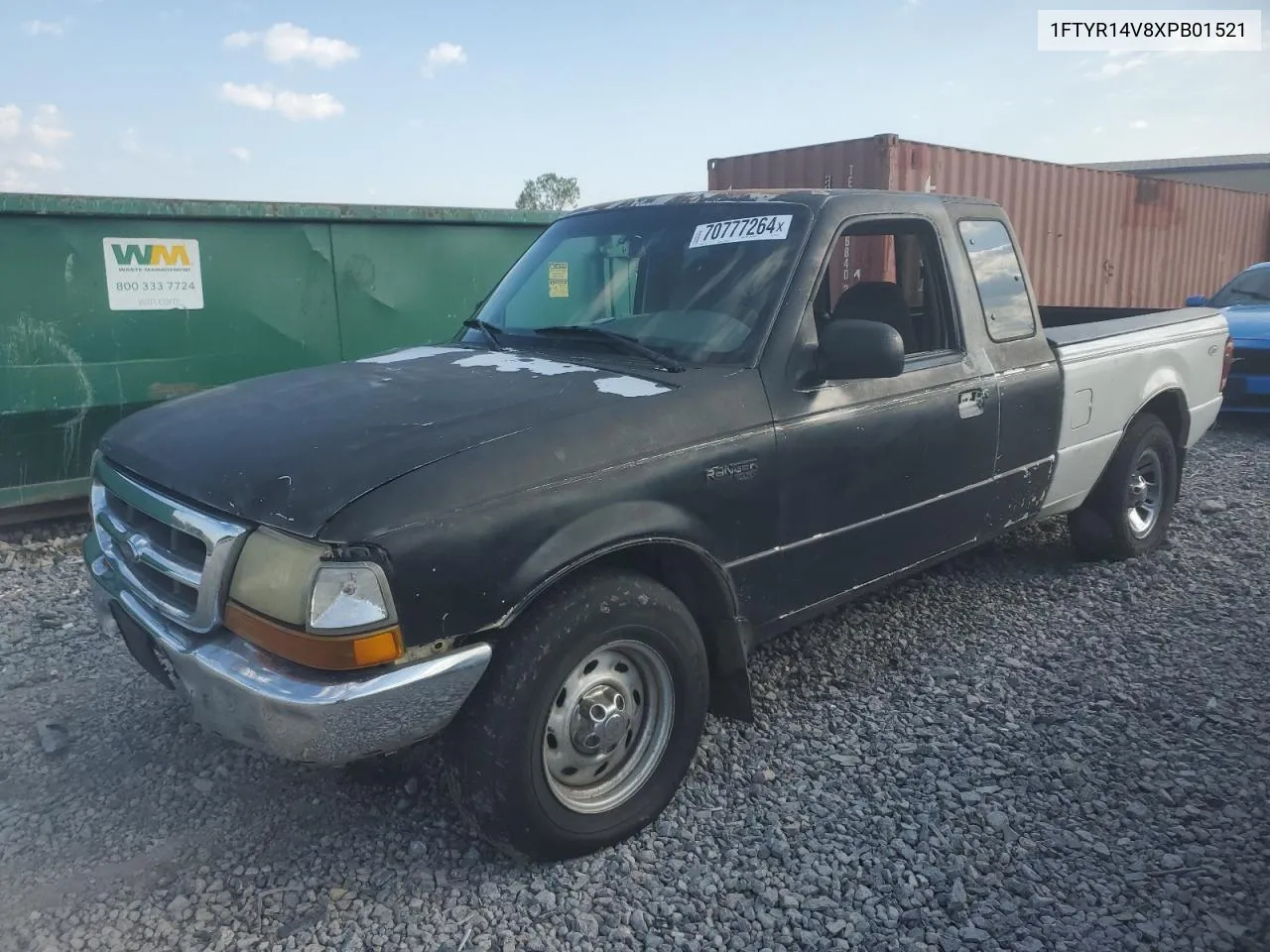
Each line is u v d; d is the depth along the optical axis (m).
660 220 3.94
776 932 2.61
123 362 6.37
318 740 2.38
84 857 2.91
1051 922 2.62
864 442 3.54
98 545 3.25
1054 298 13.39
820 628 4.60
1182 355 5.53
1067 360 4.58
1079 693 3.95
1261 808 3.13
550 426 2.77
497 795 2.65
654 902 2.72
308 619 2.36
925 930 2.61
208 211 6.54
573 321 3.81
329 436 2.71
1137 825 3.05
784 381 3.30
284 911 2.69
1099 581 5.22
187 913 2.67
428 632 2.46
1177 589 5.11
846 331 3.25
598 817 2.91
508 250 8.08
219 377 6.81
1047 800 3.19
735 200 3.84
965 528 4.18
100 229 6.18
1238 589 5.09
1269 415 9.99
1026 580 5.25
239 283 6.80
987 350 4.18
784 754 3.49
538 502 2.63
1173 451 5.62
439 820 3.10
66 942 2.55
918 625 4.65
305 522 2.40
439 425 2.74
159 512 2.74
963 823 3.07
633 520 2.82
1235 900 2.69
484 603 2.53
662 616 2.92
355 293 7.34
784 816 3.12
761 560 3.26
